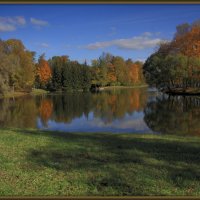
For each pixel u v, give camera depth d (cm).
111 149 1592
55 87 12162
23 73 10062
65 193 969
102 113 4512
